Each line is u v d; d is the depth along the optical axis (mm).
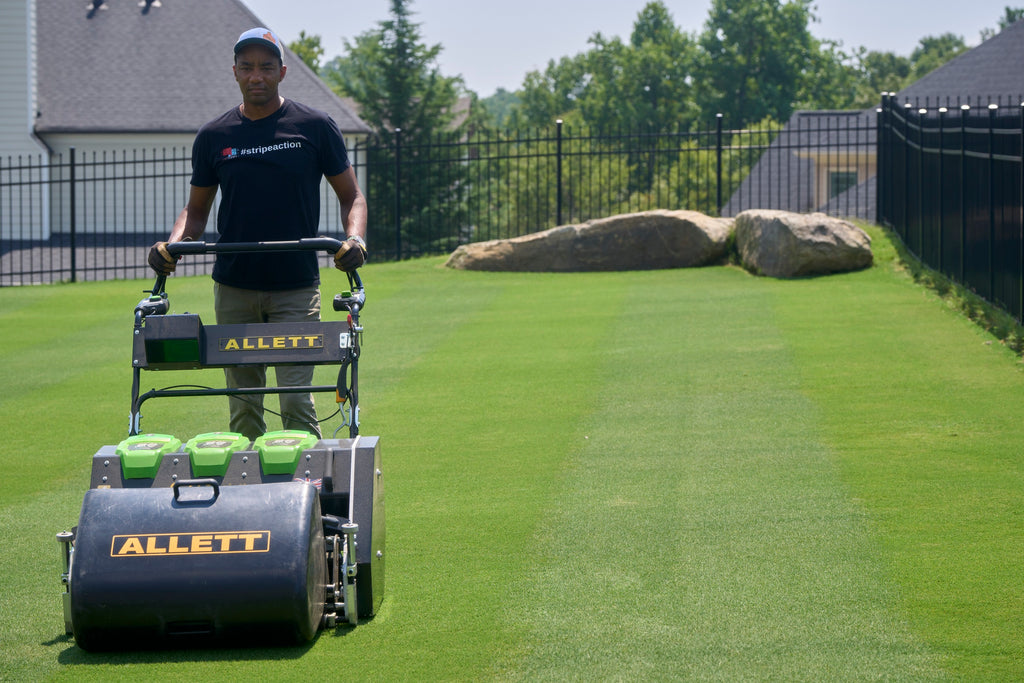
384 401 10133
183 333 5297
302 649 4828
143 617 4527
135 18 38500
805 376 10328
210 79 36781
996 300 12625
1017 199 11719
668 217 18734
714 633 4980
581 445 8430
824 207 33281
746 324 13125
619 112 80812
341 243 5559
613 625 5090
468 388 10547
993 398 9211
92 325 15281
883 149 20703
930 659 4637
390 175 33219
